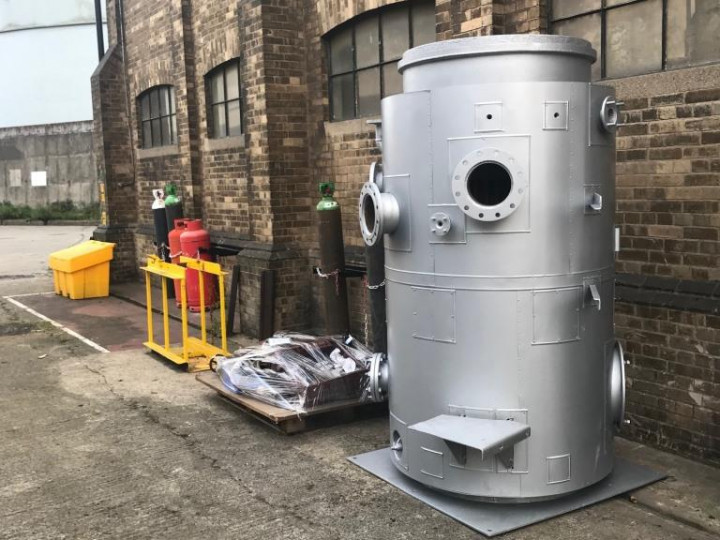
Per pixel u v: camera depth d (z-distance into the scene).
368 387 5.02
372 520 3.98
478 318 3.85
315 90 7.86
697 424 4.55
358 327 7.49
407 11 6.74
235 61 9.23
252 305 8.16
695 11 4.54
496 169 3.97
